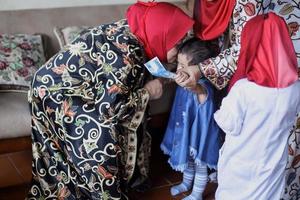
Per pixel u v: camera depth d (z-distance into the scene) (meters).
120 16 2.68
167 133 2.18
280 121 1.64
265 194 1.75
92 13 2.60
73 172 1.92
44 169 1.95
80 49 1.88
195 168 2.14
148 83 1.93
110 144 1.82
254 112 1.64
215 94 2.01
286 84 1.59
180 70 1.87
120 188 1.98
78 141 1.85
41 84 1.91
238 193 1.79
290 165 1.87
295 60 1.61
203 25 1.88
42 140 1.94
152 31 1.81
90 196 1.93
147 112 2.16
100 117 1.82
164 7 1.82
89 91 1.88
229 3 1.76
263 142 1.67
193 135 2.04
